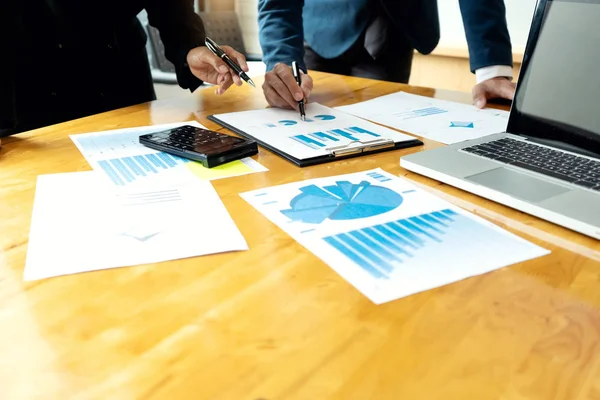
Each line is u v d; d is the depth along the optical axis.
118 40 1.21
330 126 0.87
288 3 1.20
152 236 0.51
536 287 0.42
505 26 1.10
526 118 0.73
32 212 0.56
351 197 0.59
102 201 0.59
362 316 0.39
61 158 0.74
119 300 0.41
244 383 0.32
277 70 1.02
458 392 0.32
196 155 0.70
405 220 0.54
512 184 0.59
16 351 0.35
